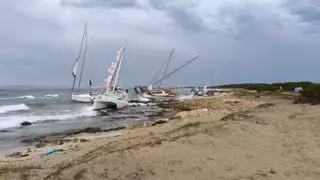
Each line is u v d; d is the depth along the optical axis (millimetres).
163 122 28875
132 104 65562
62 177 9398
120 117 42812
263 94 73875
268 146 12812
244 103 50281
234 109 40281
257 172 10219
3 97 105562
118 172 9375
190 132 13812
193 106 53156
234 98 65062
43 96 114250
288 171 10516
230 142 12570
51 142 22797
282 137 14250
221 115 26922
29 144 23578
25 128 33062
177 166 9906
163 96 84188
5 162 15133
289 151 12453
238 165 10562
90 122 37656
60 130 31266
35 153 18406
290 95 62250
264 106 25453
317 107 24172
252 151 12008
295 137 14344
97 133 26859
